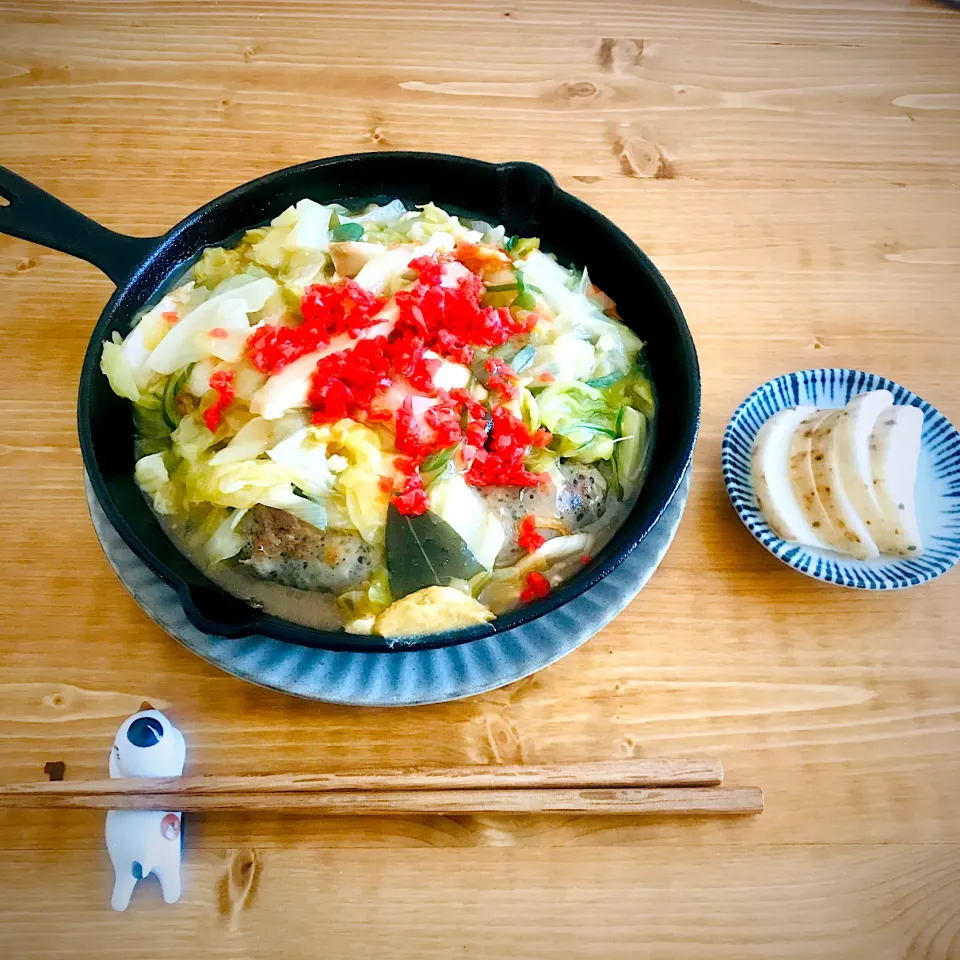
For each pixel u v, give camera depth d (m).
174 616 0.32
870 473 0.35
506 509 0.33
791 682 0.34
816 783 0.33
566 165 0.46
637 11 0.52
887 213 0.45
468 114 0.47
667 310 0.35
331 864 0.31
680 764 0.32
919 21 0.52
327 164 0.38
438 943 0.30
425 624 0.31
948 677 0.35
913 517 0.35
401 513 0.32
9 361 0.39
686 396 0.33
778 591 0.36
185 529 0.33
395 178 0.39
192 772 0.32
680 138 0.47
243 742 0.33
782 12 0.52
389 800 0.31
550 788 0.31
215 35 0.49
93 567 0.35
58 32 0.49
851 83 0.50
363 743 0.33
